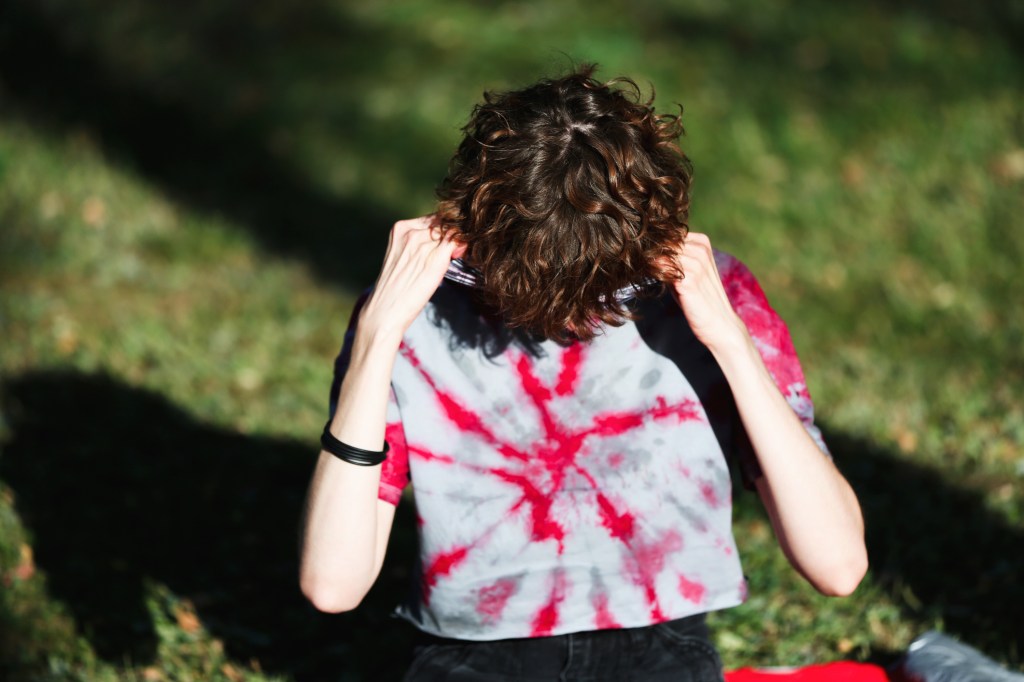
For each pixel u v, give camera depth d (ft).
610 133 7.31
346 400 7.92
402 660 13.15
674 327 8.15
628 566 8.16
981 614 13.39
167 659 13.07
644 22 37.81
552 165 7.22
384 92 34.19
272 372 20.42
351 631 13.75
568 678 8.18
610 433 8.11
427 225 7.99
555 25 37.76
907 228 25.27
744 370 7.77
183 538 15.49
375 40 37.68
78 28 37.73
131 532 15.58
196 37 38.06
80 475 16.88
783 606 13.83
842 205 26.58
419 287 7.82
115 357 20.68
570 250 7.18
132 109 33.37
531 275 7.24
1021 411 18.07
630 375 8.10
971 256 23.80
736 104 31.89
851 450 17.17
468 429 8.13
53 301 22.90
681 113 7.72
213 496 16.51
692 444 8.13
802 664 12.82
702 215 26.40
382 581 14.57
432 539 8.18
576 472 8.13
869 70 33.40
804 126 30.40
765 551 14.90
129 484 16.74
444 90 34.04
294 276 24.84
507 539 8.12
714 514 8.19
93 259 24.93
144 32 38.09
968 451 16.96
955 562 14.48
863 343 21.04
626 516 8.11
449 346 8.15
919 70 33.24
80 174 28.91
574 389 8.09
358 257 25.95
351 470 7.90
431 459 8.13
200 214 27.71
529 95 7.64
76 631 13.51
